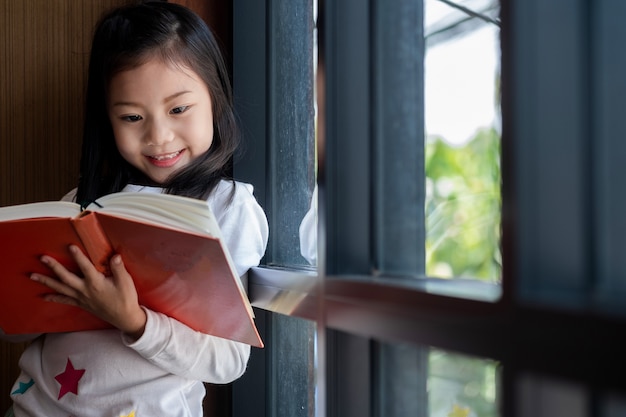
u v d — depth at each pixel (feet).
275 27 4.00
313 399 3.65
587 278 1.76
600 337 1.46
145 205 2.60
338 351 2.64
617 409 1.60
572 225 1.75
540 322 1.61
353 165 2.73
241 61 4.09
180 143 3.42
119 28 3.44
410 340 2.11
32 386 3.26
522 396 1.68
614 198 1.77
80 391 3.07
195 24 3.53
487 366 2.19
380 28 2.77
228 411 4.09
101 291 2.72
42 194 4.49
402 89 2.70
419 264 2.60
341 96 2.72
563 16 1.75
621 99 1.78
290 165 3.85
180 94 3.35
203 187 3.43
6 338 3.45
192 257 2.52
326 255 2.66
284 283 3.21
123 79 3.33
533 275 1.71
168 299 2.89
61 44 4.45
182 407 3.14
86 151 3.78
